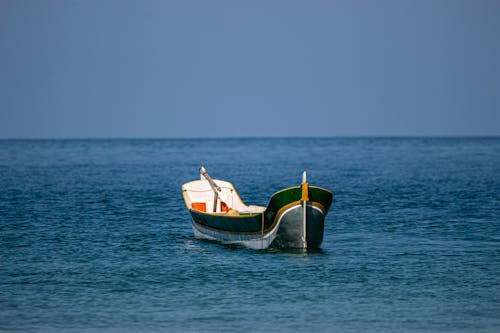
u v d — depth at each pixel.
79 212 131.62
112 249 92.81
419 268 79.94
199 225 102.38
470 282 73.25
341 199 153.62
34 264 82.94
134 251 91.38
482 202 145.25
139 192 173.00
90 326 59.34
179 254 89.31
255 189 182.88
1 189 179.75
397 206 139.38
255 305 65.12
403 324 59.62
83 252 90.56
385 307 64.38
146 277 76.25
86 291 70.25
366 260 84.31
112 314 62.50
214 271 79.00
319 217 87.69
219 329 58.47
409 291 69.81
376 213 128.12
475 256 86.38
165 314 62.50
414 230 107.44
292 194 85.50
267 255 87.94
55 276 76.69
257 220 89.56
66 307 64.69
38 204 144.88
